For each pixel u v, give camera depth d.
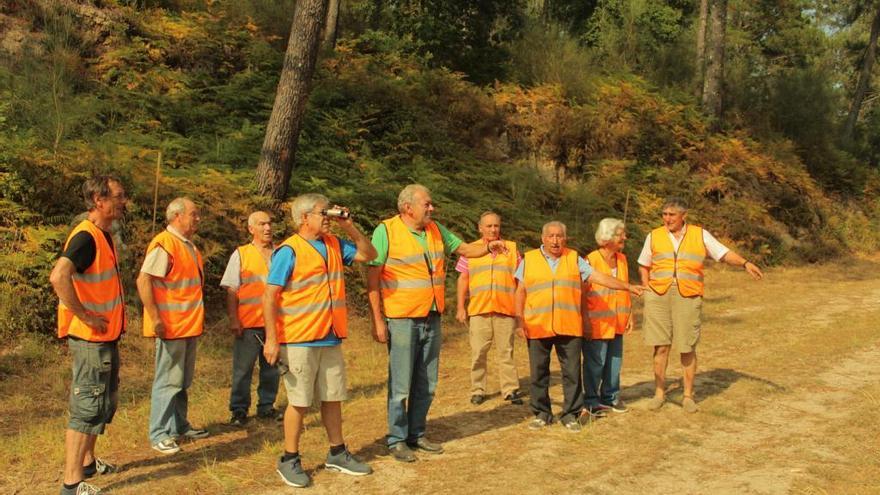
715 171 18.73
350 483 4.84
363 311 10.27
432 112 15.66
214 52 14.09
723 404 6.84
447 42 17.98
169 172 9.98
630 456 5.44
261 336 6.19
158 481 4.81
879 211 23.02
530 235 13.16
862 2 32.56
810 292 14.39
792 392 7.29
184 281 5.47
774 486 4.82
